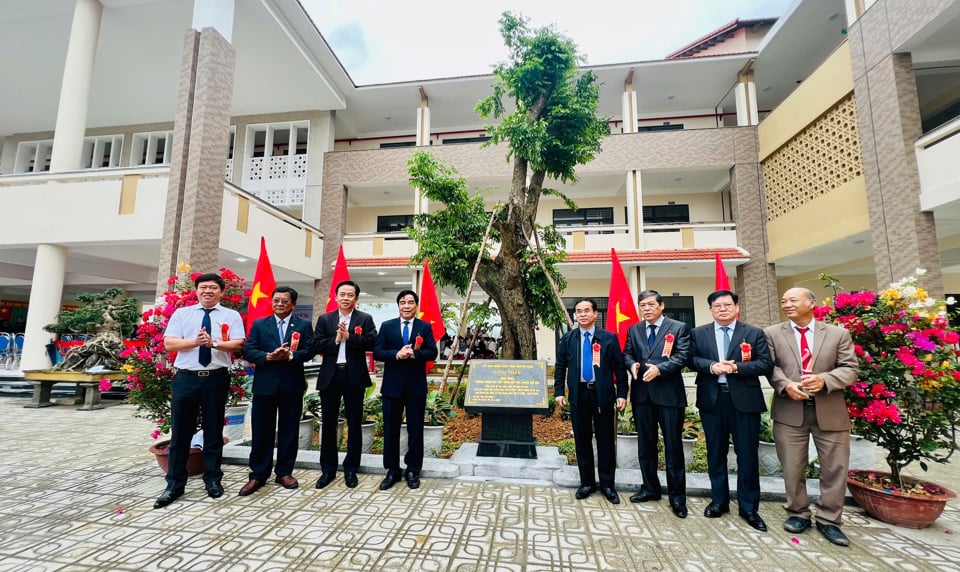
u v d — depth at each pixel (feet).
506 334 22.89
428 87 43.78
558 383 12.95
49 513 10.72
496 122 50.26
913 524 10.36
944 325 10.85
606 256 39.63
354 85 43.39
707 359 11.26
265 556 8.75
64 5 31.53
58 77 39.22
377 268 41.45
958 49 25.43
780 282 48.91
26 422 22.27
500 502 11.72
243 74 39.37
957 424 10.59
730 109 47.65
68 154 28.73
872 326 11.21
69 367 27.25
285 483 12.64
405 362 13.19
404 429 15.81
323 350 13.19
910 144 24.93
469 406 14.80
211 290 12.50
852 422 11.59
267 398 12.57
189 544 9.19
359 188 46.37
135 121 46.73
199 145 26.50
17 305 55.57
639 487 12.63
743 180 39.68
